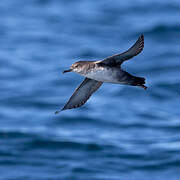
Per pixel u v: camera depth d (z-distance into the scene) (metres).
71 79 26.59
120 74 10.61
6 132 20.31
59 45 32.28
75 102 11.73
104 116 22.02
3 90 25.22
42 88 25.47
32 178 16.84
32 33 34.62
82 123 21.42
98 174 16.97
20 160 18.06
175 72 26.91
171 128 20.53
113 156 18.16
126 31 34.09
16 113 22.48
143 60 28.69
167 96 24.16
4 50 31.48
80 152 18.56
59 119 21.84
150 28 33.97
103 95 24.55
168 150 18.38
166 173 16.97
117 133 20.34
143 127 20.83
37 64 29.03
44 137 19.78
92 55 30.44
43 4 40.81
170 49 30.39
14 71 27.92
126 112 22.44
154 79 26.17
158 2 38.88
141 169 17.23
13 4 41.00
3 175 17.08
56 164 17.75
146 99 23.97
